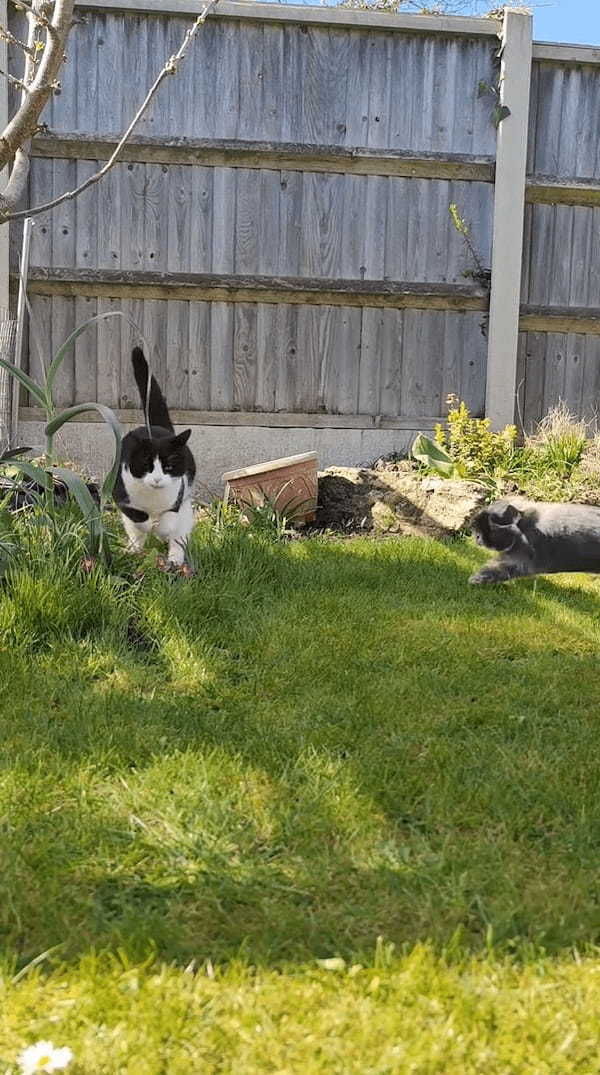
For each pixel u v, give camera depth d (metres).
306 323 5.61
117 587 3.82
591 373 5.81
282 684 3.47
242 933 2.15
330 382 5.65
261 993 1.94
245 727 3.22
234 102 5.48
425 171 5.59
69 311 5.48
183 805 2.67
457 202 5.64
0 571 3.81
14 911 2.18
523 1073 1.76
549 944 2.12
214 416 5.57
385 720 3.32
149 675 3.52
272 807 2.70
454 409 5.70
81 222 5.45
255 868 2.39
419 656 3.63
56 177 5.43
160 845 2.48
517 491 5.05
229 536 4.32
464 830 2.66
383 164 5.57
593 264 5.77
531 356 5.76
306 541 4.61
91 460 5.51
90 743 3.05
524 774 2.96
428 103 5.58
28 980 1.95
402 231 5.62
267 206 5.54
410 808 2.74
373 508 4.97
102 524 3.98
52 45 3.65
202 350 5.56
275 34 5.47
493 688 3.49
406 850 2.48
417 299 5.64
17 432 5.24
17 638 3.59
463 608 4.00
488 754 3.11
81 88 5.40
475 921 2.21
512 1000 1.94
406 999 1.94
